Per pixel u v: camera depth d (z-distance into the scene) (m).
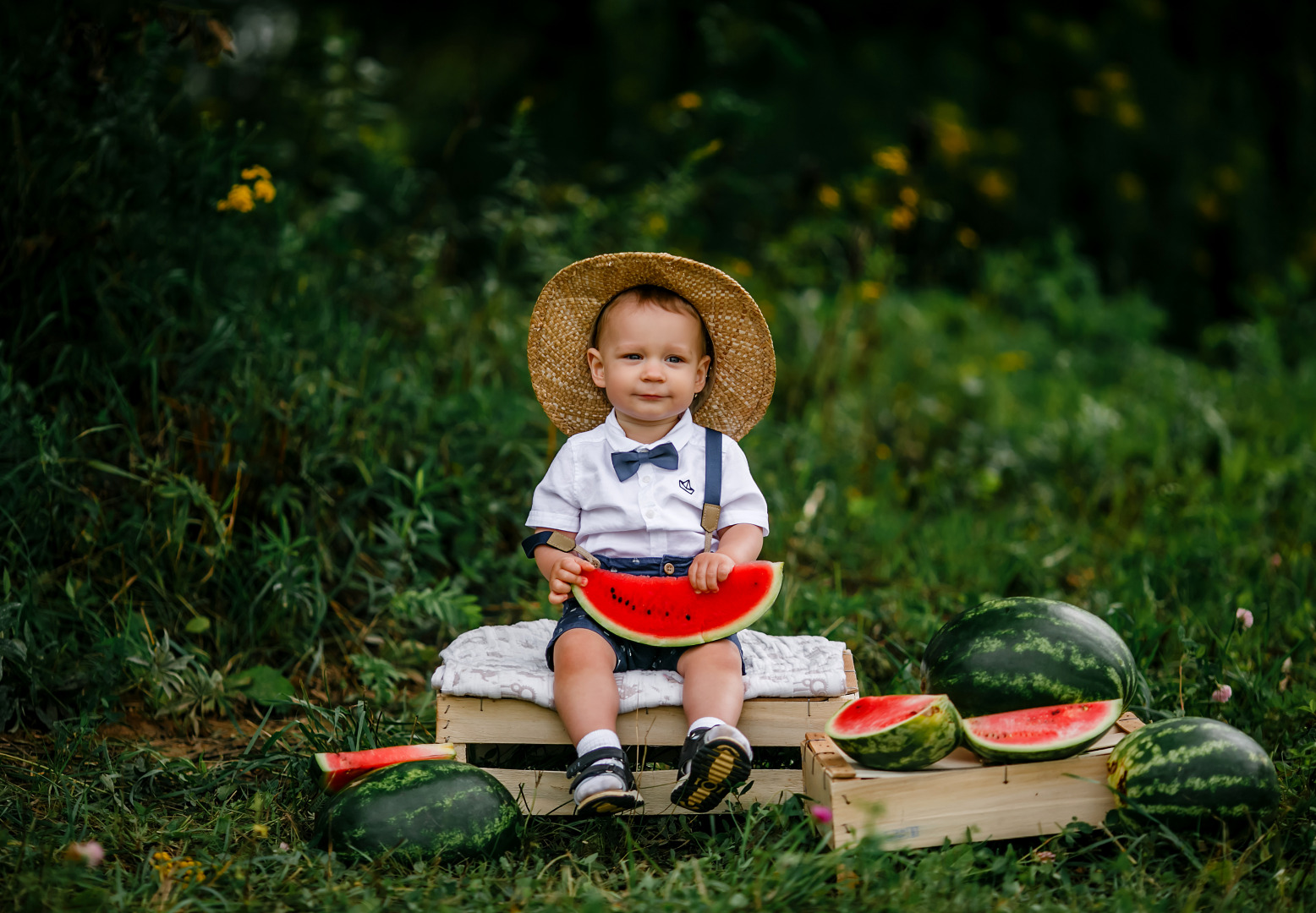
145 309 5.11
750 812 3.21
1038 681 3.29
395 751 3.34
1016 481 7.35
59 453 4.43
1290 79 11.96
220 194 5.32
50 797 3.36
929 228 10.70
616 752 3.12
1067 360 9.57
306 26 8.34
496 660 3.54
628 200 7.55
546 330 3.76
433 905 2.74
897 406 8.20
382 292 6.45
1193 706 3.96
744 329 3.71
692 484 3.67
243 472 4.74
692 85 10.43
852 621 4.89
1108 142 11.75
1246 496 6.81
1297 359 10.43
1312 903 2.81
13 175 4.88
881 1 12.09
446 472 5.34
